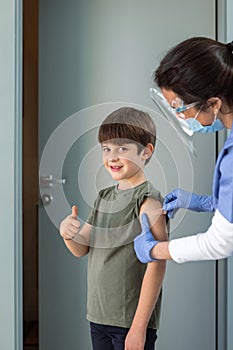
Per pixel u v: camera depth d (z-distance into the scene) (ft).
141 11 6.83
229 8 5.94
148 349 5.26
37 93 7.50
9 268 5.81
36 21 7.41
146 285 4.85
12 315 5.80
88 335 6.94
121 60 6.86
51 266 6.98
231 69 4.01
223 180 4.08
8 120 5.81
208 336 6.89
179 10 6.82
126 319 5.02
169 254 4.44
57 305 6.99
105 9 6.86
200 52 3.99
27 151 7.63
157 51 6.83
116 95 6.87
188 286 6.91
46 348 7.00
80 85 6.90
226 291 6.13
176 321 6.91
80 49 6.89
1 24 5.79
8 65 5.79
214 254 4.27
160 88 4.20
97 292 5.13
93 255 5.18
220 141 6.68
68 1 6.89
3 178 5.81
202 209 5.24
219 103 4.07
